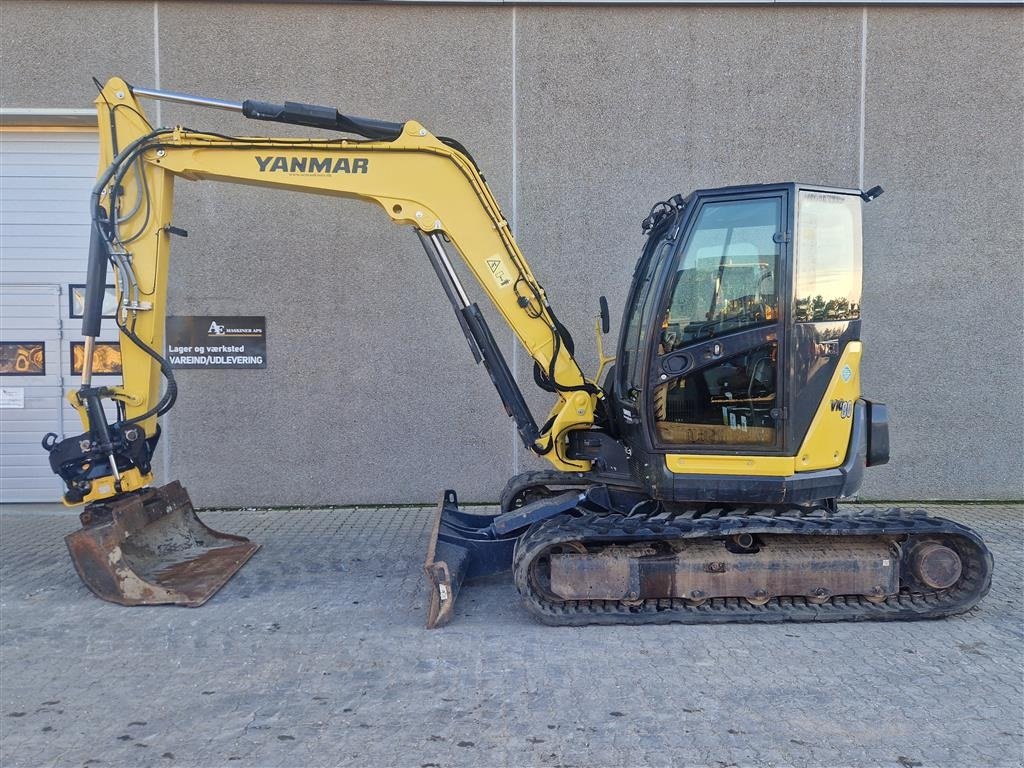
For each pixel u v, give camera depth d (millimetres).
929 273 7164
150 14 6910
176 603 4523
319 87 7023
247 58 6977
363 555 5613
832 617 4156
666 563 4152
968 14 6992
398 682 3496
